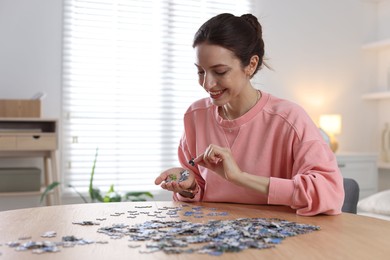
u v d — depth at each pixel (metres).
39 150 3.27
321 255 0.98
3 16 3.54
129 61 3.87
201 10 4.05
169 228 1.20
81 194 3.72
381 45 4.40
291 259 0.95
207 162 1.47
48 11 3.64
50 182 3.62
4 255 0.96
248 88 1.62
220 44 1.40
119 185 3.86
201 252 0.98
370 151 4.74
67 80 3.70
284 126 1.56
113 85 3.83
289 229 1.20
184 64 4.01
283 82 4.34
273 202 1.43
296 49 4.39
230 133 1.66
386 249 1.03
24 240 1.09
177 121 4.01
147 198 3.91
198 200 1.67
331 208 1.40
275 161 1.59
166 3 3.95
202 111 1.75
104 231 1.17
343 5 4.61
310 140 1.51
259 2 4.25
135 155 3.89
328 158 1.49
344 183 1.86
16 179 3.20
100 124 3.80
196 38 1.44
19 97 3.58
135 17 3.87
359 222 1.31
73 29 3.72
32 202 3.62
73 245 1.04
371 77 4.74
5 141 3.11
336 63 4.57
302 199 1.39
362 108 4.70
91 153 3.79
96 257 0.95
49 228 1.21
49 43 3.65
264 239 1.08
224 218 1.35
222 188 1.63
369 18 4.74
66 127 3.71
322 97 4.50
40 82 3.63
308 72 4.44
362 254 0.99
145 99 3.92
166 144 3.98
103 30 3.80
